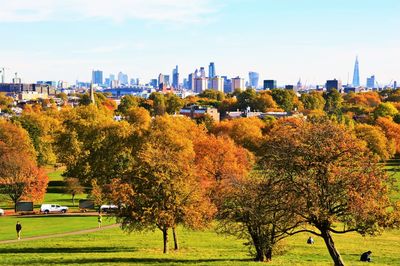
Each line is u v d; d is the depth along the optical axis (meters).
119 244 66.88
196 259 54.53
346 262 55.00
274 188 45.00
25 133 146.88
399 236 76.81
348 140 44.75
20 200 107.19
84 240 70.12
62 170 175.25
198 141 123.38
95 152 122.12
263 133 190.88
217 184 80.12
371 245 68.88
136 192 59.16
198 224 59.38
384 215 43.25
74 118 148.12
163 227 60.38
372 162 45.09
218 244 67.69
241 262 51.53
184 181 60.19
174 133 119.44
